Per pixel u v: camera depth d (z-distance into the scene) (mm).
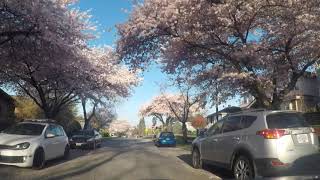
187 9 16500
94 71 31047
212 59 19656
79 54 22484
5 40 18125
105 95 37594
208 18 16719
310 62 17812
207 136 14195
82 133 30859
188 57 19484
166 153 24578
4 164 14453
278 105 18000
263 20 17625
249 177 11039
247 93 20219
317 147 10820
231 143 12125
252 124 11438
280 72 18141
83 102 52406
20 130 16125
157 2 17203
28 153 14438
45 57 20922
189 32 17266
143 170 14773
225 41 18062
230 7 15836
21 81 32375
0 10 17109
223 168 13656
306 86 37219
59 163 17328
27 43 19016
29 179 12281
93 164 16906
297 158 10352
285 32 16500
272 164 10414
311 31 16469
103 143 46062
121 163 17406
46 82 29719
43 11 17203
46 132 16328
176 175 13438
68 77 28078
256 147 10930
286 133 10625
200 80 20578
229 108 26469
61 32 19219
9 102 37031
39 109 45125
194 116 63031
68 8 20609
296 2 15328
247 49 16578
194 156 15367
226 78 17453
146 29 17812
